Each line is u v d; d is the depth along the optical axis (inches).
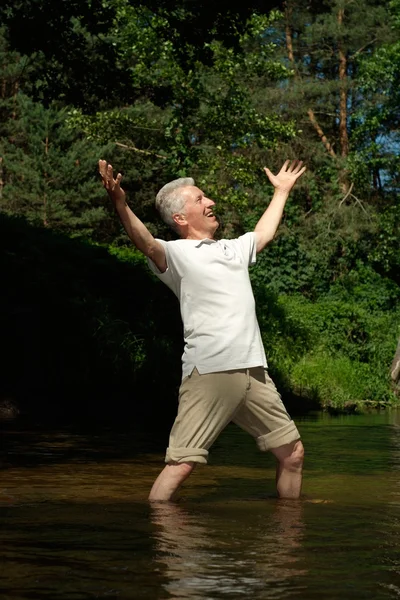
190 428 173.9
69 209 1481.3
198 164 1213.7
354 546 123.9
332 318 932.0
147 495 180.7
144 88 737.6
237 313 177.5
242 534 132.3
